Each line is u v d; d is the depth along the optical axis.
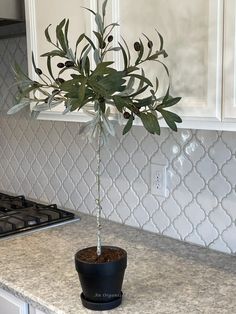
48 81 1.59
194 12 1.16
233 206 1.53
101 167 1.96
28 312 1.32
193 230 1.65
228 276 1.38
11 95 2.33
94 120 1.15
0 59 2.36
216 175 1.56
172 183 1.69
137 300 1.23
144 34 1.28
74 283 1.33
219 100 1.13
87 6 1.42
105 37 1.27
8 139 2.45
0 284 1.37
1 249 1.62
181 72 1.21
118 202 1.91
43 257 1.54
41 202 2.27
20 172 2.40
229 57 1.09
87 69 1.11
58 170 2.18
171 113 1.14
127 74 1.15
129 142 1.82
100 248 1.23
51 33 1.57
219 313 1.15
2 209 2.04
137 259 1.52
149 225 1.80
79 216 2.01
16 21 1.85
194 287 1.30
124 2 1.32
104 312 1.17
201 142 1.58
